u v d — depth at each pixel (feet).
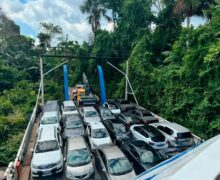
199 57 62.90
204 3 91.86
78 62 153.07
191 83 66.74
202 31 66.69
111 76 130.82
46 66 180.96
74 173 36.37
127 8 128.26
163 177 6.09
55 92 136.15
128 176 33.94
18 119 94.07
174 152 41.83
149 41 100.22
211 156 6.05
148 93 86.63
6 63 176.96
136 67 94.17
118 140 49.01
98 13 178.70
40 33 222.48
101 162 37.73
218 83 57.00
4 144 82.12
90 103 82.17
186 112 67.46
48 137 44.62
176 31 97.76
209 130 57.06
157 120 62.18
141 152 38.73
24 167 40.88
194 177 5.33
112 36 130.31
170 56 81.97
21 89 137.28
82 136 49.14
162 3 117.19
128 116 63.26
